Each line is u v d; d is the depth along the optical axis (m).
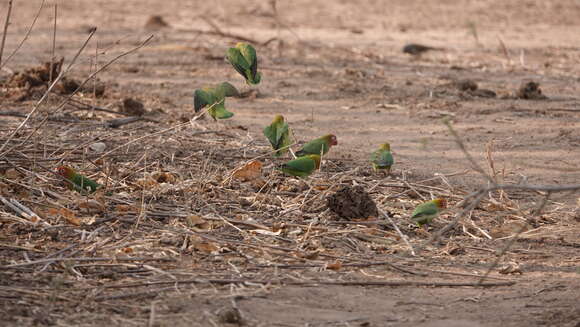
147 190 10.34
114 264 8.12
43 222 8.98
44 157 10.84
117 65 22.92
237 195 10.48
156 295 7.48
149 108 16.42
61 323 6.84
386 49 29.11
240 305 7.38
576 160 13.77
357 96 19.61
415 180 12.02
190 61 24.16
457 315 7.38
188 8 40.97
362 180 11.50
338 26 36.06
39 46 26.83
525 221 10.23
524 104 19.27
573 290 8.03
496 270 8.61
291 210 9.97
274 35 31.94
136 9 40.03
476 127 16.42
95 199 9.73
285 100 18.86
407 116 17.45
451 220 10.10
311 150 10.91
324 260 8.62
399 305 7.57
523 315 7.39
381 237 9.40
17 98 16.16
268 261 8.46
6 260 8.05
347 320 7.18
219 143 13.30
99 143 12.19
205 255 8.52
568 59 27.81
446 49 29.36
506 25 37.50
